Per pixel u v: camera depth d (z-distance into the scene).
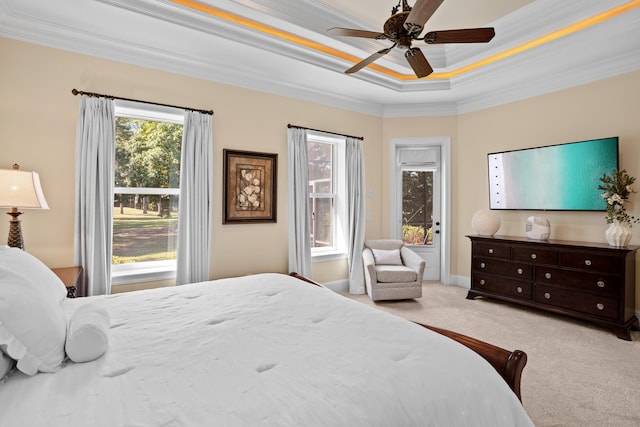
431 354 1.24
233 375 1.08
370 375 1.09
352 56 3.83
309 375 1.08
